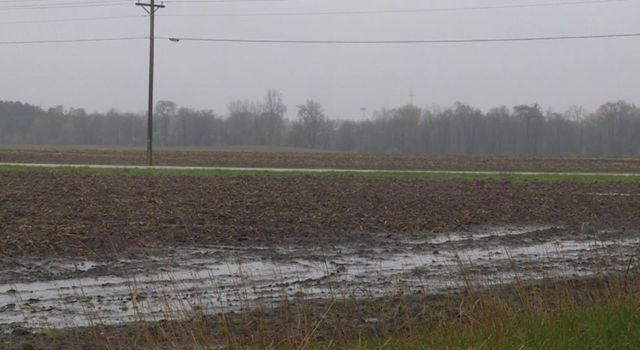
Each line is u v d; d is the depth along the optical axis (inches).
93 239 698.8
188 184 1320.1
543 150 4857.3
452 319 395.9
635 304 376.2
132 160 2532.0
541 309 387.2
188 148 4781.0
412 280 547.5
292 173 1686.8
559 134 4854.8
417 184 1434.5
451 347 325.4
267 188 1272.1
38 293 489.7
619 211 1029.2
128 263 600.7
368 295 488.4
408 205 1050.7
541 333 340.8
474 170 2166.6
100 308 448.8
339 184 1396.4
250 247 692.7
